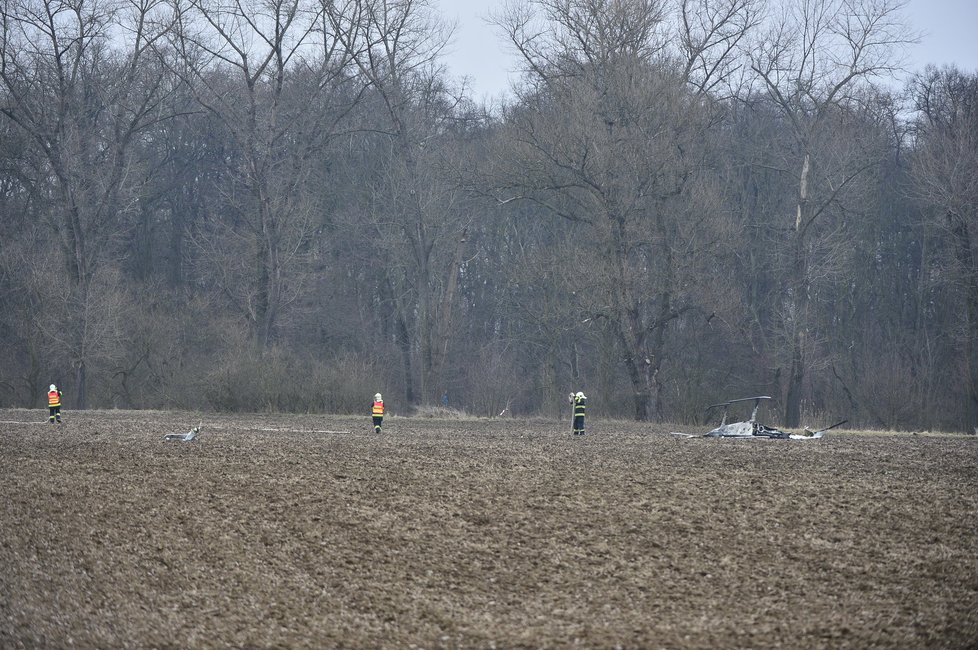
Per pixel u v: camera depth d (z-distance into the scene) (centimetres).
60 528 6688
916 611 5050
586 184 19350
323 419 17088
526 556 6062
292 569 5816
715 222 19325
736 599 5272
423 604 5231
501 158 19625
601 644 4672
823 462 10006
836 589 5428
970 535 6575
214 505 7406
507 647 4656
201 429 13825
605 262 19738
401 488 8112
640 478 8700
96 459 9794
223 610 5147
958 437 14400
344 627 4912
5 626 4831
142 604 5225
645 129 19038
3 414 17400
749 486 8300
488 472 9019
